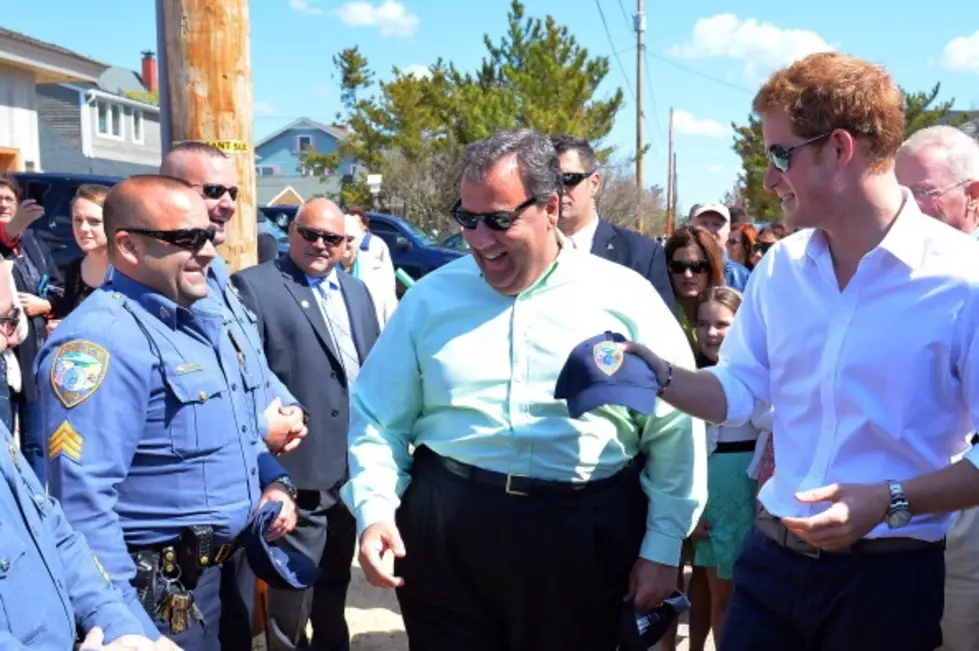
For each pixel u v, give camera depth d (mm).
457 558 2510
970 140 2965
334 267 4121
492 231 2334
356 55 32062
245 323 3162
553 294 2461
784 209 2141
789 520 1928
